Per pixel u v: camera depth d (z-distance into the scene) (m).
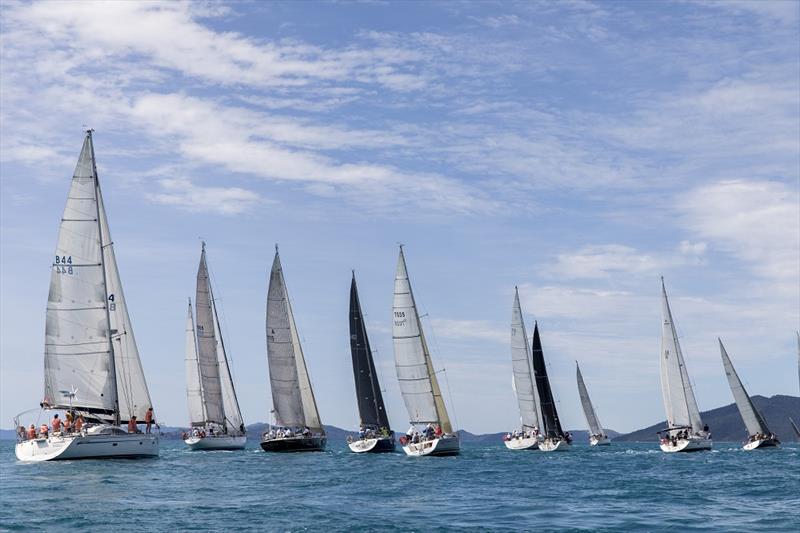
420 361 79.12
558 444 103.38
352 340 88.31
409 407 79.81
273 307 89.38
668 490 45.84
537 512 36.22
